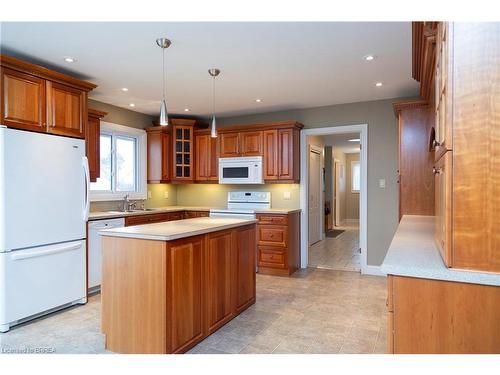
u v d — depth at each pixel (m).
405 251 1.59
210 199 5.74
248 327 2.75
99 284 3.63
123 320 2.29
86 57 2.98
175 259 2.23
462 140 1.22
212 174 5.35
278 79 3.60
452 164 1.24
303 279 4.26
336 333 2.63
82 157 3.29
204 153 5.41
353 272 4.62
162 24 2.35
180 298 2.27
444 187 1.30
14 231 2.68
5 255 2.62
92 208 4.45
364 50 2.83
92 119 4.03
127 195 4.75
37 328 2.72
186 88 3.93
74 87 3.23
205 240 2.55
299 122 4.92
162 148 5.26
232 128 5.03
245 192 5.38
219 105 4.77
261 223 4.58
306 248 4.93
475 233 1.21
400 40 2.63
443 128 1.38
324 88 3.93
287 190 5.08
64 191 3.10
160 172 5.25
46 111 2.97
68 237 3.14
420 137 3.21
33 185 2.83
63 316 2.99
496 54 1.18
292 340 2.51
